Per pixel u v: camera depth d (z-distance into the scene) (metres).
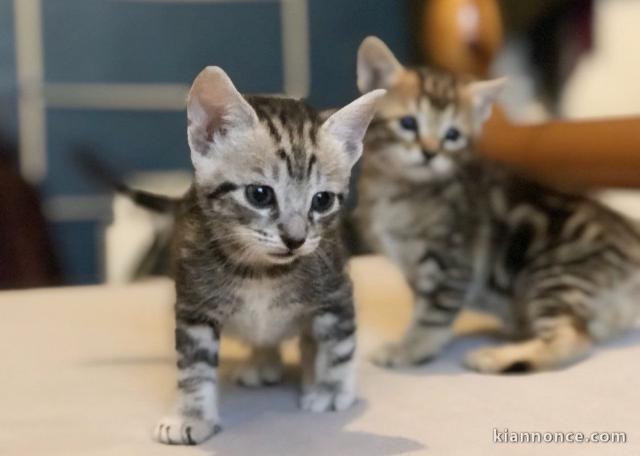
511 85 1.05
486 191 0.65
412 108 0.67
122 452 0.44
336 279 0.49
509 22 1.06
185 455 0.43
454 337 0.64
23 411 0.49
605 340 0.61
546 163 0.71
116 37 1.26
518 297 0.63
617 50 1.05
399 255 0.65
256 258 0.47
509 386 0.52
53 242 1.16
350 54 1.35
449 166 0.66
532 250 0.62
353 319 0.50
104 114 1.27
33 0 1.22
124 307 0.71
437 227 0.63
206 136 0.48
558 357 0.56
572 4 1.06
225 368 0.57
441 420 0.47
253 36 1.32
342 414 0.48
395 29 1.34
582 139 0.68
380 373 0.56
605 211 0.65
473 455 0.43
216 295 0.47
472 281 0.64
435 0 0.96
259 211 0.47
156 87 1.29
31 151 1.24
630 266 0.62
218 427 0.46
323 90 1.35
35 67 1.23
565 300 0.59
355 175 0.72
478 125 0.70
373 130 0.67
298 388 0.53
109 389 0.52
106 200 1.25
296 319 0.49
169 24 1.28
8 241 1.06
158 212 0.75
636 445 0.43
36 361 0.57
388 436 0.45
